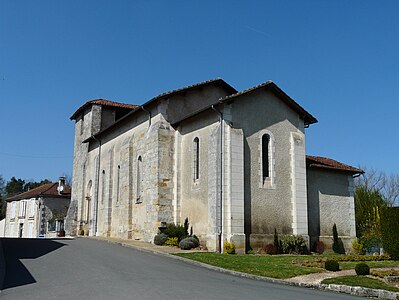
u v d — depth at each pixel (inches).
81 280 423.2
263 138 803.4
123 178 1008.2
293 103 828.6
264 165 794.2
